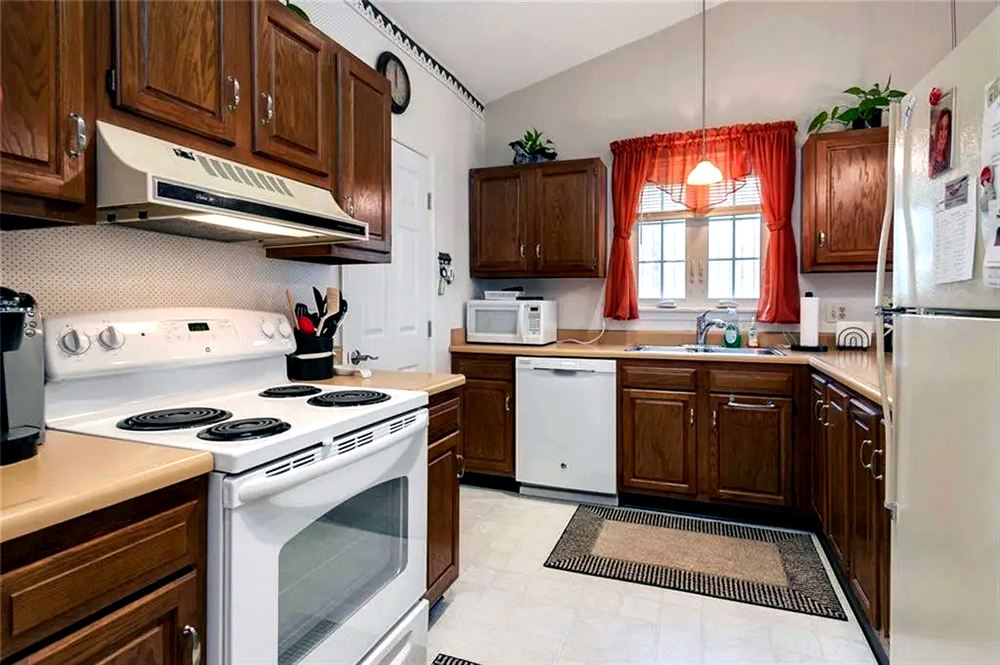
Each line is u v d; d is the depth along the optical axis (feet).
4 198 3.21
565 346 11.12
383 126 6.98
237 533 3.34
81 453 3.28
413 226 9.77
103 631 2.74
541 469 10.37
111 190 3.64
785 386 8.95
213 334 5.20
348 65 6.26
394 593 5.01
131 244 4.96
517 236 11.50
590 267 11.00
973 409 3.07
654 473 9.71
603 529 8.89
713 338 11.09
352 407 4.74
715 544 8.32
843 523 6.64
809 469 8.84
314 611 4.09
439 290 10.66
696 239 11.45
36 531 2.45
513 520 9.27
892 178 4.43
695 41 11.19
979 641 2.99
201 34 4.43
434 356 10.44
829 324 10.40
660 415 9.64
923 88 3.82
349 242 6.23
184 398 4.92
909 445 4.01
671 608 6.54
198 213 4.01
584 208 11.00
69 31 3.49
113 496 2.74
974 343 3.06
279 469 3.62
